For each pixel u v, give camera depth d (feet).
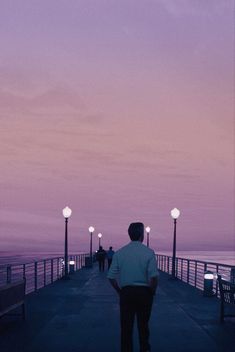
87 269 138.41
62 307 49.80
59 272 98.73
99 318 41.96
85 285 79.66
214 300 56.13
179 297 59.36
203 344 30.76
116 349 29.22
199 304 52.01
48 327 37.06
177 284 82.53
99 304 52.54
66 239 93.40
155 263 23.77
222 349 29.27
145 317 24.11
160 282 87.56
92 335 33.83
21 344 30.58
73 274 112.68
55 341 31.63
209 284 59.57
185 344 30.76
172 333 34.58
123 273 23.90
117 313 45.19
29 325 38.06
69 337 33.04
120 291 24.12
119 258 24.04
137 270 23.72
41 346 30.01
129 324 23.77
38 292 66.90
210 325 38.01
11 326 37.65
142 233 24.66
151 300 24.02
